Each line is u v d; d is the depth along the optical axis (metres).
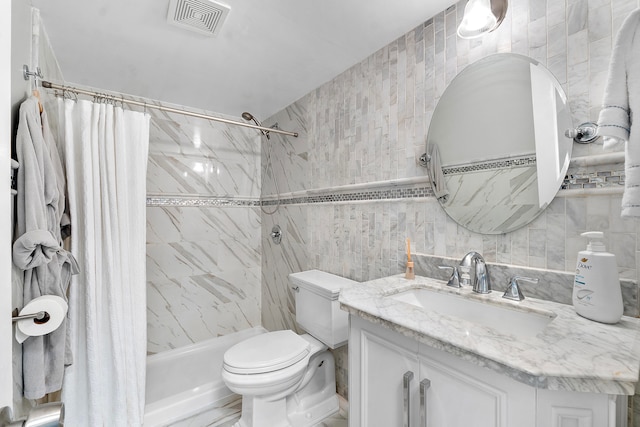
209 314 2.36
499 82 1.05
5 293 0.43
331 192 1.80
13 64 0.84
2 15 0.43
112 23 1.28
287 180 2.26
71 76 1.74
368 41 1.44
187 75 1.77
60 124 1.29
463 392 0.67
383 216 1.47
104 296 1.33
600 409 0.53
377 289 1.08
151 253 2.11
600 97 0.83
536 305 0.88
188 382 1.98
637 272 0.77
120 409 1.31
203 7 1.20
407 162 1.36
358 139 1.62
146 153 1.52
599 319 0.73
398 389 0.82
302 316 1.67
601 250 0.76
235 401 1.76
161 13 1.23
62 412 0.40
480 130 1.10
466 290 1.06
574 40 0.88
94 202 1.32
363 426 0.93
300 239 2.10
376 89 1.52
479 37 1.11
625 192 0.62
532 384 0.52
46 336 0.96
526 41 0.98
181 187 2.24
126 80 1.82
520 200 0.99
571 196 0.88
